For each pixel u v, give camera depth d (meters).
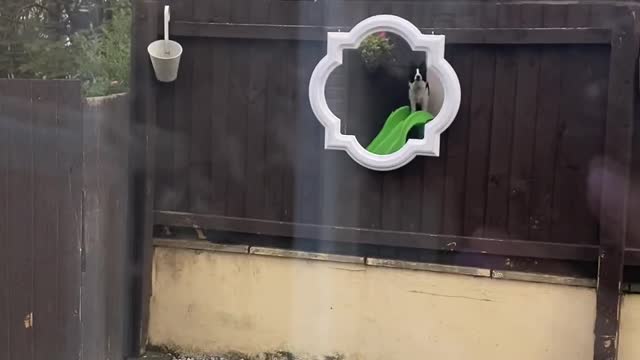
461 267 4.08
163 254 4.48
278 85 4.23
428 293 4.14
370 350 4.24
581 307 3.94
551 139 3.90
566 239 3.92
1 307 2.86
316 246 4.29
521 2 4.02
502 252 4.00
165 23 4.21
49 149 3.17
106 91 4.36
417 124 4.06
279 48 4.21
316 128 4.20
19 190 2.97
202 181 4.38
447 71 3.90
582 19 3.78
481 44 3.92
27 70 4.04
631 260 3.81
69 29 4.34
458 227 4.06
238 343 4.43
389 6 4.02
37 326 3.12
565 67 3.85
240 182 4.33
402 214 4.12
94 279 3.73
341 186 4.20
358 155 4.07
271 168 4.28
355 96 4.20
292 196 4.27
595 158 3.85
